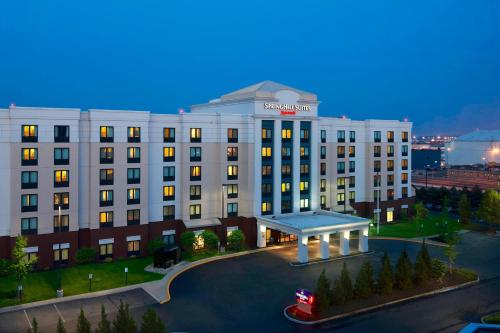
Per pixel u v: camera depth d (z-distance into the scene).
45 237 56.31
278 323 40.62
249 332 38.72
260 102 68.25
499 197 77.88
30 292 47.62
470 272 55.72
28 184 55.41
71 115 57.34
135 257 61.84
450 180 163.25
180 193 66.44
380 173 88.00
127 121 61.28
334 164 82.31
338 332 38.88
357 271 55.88
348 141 84.44
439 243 71.62
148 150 63.44
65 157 57.28
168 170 65.50
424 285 49.84
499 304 45.72
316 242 70.44
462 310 44.03
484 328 31.39
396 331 39.16
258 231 67.62
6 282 50.81
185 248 62.34
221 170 67.94
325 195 81.38
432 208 105.25
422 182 155.88
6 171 54.56
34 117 55.47
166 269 55.84
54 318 41.12
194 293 48.03
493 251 67.25
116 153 60.66
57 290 46.62
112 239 60.59
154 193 64.56
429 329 39.59
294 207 71.75
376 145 87.19
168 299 46.16
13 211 54.66
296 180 71.81
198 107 81.94
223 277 53.28
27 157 55.31
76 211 58.00
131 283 50.69
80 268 56.28
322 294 42.31
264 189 69.44
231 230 68.62
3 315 41.84
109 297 46.59
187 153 66.25
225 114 67.94
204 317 41.75
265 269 56.47
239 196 69.50
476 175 181.25
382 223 87.12
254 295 47.44
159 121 64.56
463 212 85.94
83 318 31.73
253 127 68.00
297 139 71.88
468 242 72.62
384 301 45.56
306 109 72.94
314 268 57.22
